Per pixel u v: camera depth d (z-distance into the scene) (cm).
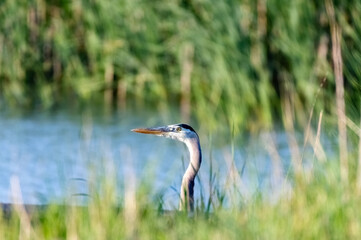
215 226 756
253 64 1728
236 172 891
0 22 1977
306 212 765
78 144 1538
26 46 1997
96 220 745
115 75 1983
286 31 1723
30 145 1547
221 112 1708
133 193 783
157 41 1870
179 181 1176
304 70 1681
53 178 1306
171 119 1747
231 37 1733
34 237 746
